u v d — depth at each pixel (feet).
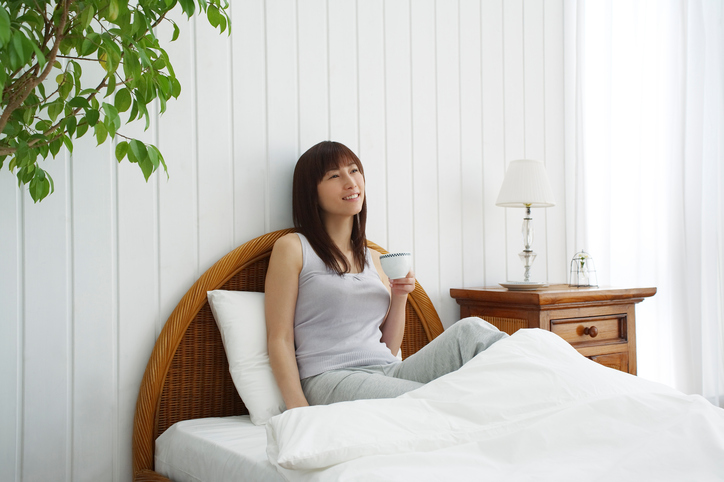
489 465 2.94
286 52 6.16
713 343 8.65
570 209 8.59
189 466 4.40
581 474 2.76
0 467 4.61
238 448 4.03
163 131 5.41
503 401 3.38
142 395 5.09
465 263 7.52
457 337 4.59
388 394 4.29
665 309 8.67
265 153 5.99
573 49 8.61
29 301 4.76
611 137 8.62
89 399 4.98
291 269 5.18
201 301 5.38
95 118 3.27
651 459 2.82
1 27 2.40
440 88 7.36
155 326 5.32
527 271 7.30
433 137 7.27
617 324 7.06
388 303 5.65
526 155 8.19
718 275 8.80
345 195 5.56
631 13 8.77
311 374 5.04
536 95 8.33
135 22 3.45
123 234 5.19
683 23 8.64
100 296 5.06
